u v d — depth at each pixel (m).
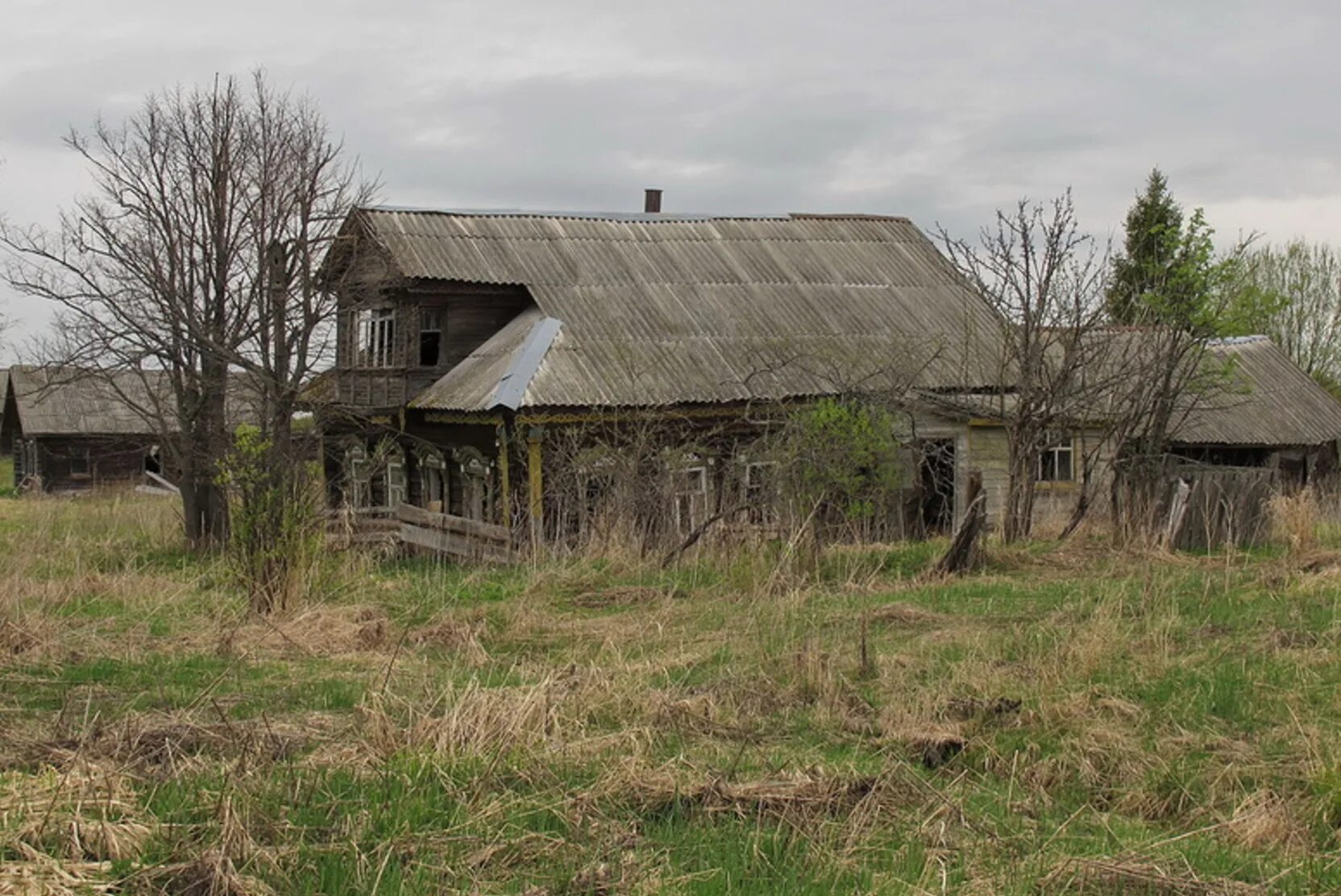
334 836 6.05
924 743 7.84
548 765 7.13
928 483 23.58
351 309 23.08
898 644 10.67
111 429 44.34
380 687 9.01
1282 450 29.12
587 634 11.36
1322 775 6.96
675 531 16.14
